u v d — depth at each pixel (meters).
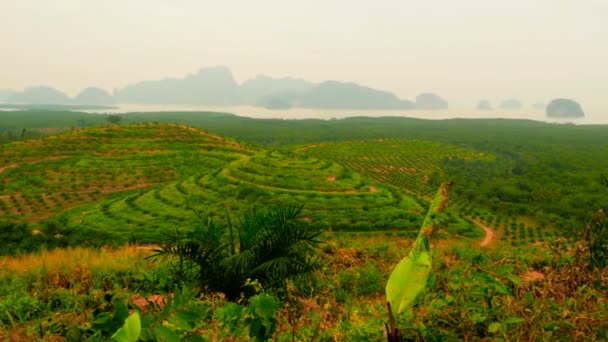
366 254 17.48
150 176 92.19
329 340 3.38
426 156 197.12
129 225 55.34
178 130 117.88
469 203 109.69
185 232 9.05
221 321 2.69
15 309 5.19
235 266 8.34
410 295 2.20
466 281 3.01
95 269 11.33
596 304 3.04
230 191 64.75
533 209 99.25
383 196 64.94
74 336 2.02
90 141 106.19
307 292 7.78
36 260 14.60
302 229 8.97
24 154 96.25
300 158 76.19
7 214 69.25
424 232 2.24
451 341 2.58
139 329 1.48
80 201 77.62
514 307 2.82
